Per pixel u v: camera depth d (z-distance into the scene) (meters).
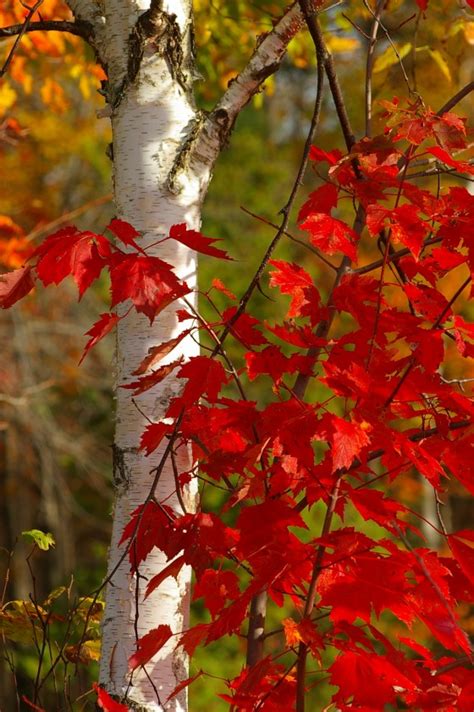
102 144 11.22
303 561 2.86
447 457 2.90
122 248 3.19
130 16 3.24
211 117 3.23
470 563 2.81
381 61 4.18
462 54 4.65
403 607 2.79
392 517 2.81
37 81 7.55
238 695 2.94
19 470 13.46
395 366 2.98
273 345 3.02
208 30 5.37
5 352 11.65
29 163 10.61
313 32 3.02
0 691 9.15
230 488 3.07
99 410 13.24
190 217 3.21
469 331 2.94
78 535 14.02
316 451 8.70
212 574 2.99
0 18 5.49
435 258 2.96
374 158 2.98
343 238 2.96
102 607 3.45
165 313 3.17
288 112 13.12
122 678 3.10
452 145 2.94
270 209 11.25
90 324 12.20
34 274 2.97
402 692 2.94
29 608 3.38
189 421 2.99
